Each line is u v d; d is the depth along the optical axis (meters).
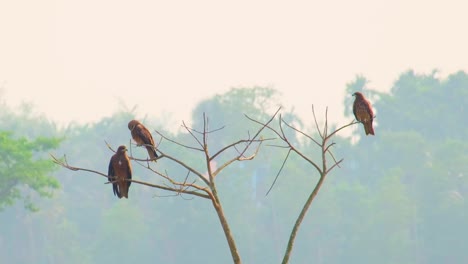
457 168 109.44
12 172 62.31
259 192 119.56
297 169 112.69
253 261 110.12
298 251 111.25
